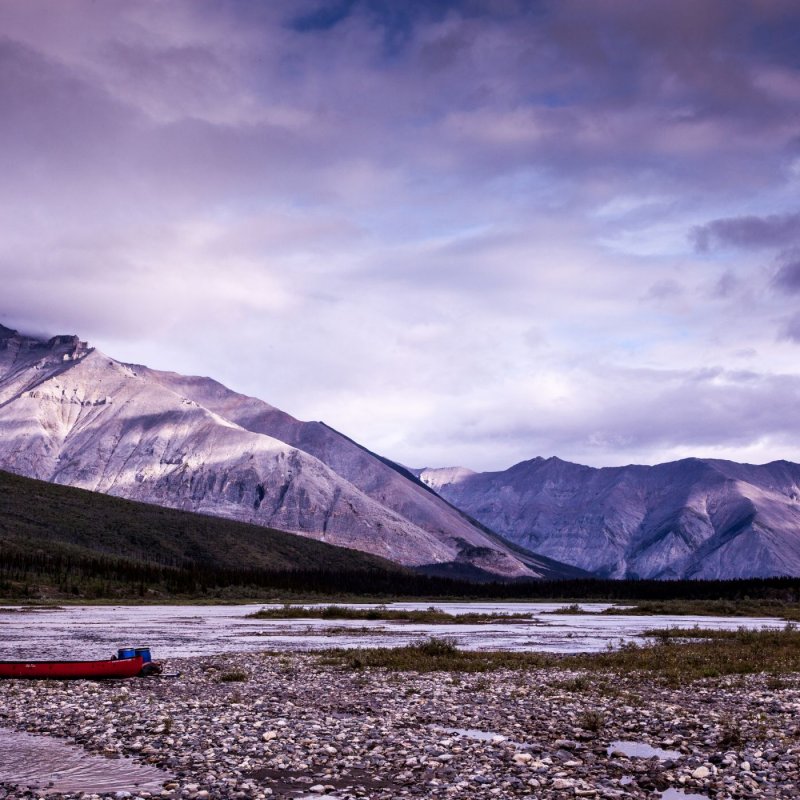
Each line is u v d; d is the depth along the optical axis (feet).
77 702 95.09
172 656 157.58
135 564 641.40
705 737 71.82
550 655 156.87
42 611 354.13
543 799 53.31
